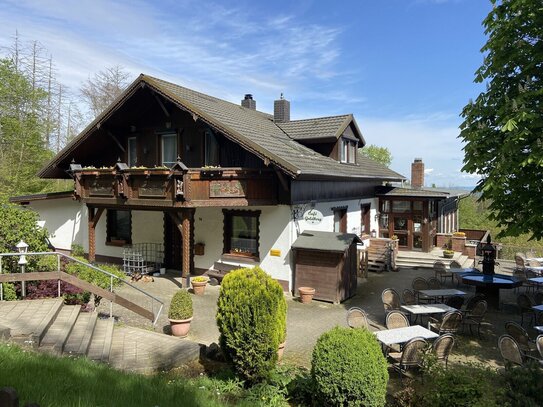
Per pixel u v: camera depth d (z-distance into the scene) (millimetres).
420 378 7711
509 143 8031
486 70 9023
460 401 5500
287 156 14484
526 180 8414
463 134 9438
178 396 6000
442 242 23250
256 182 14070
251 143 13414
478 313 10500
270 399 6746
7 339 7117
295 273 14383
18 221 11273
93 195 15781
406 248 22656
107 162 19344
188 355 8375
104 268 12312
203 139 16312
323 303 13648
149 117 17688
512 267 20766
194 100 16172
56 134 39969
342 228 18906
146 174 13930
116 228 19281
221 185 13633
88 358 7277
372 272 19000
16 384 4898
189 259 15023
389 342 8023
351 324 9328
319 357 6195
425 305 11086
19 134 29297
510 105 8102
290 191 14281
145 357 7996
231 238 15969
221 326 7289
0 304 9281
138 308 10156
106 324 9602
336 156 19000
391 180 23609
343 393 5934
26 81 30078
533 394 5859
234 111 18672
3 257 10664
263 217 14961
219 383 7148
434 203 23438
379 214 23375
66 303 10203
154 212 17891
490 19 8938
